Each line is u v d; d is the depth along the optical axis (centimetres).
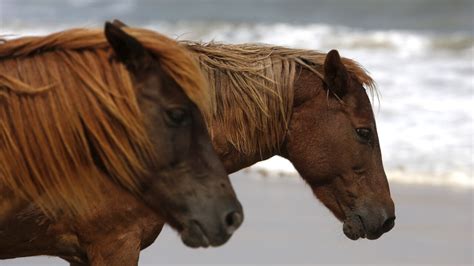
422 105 2422
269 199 1788
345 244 1539
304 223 1644
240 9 4525
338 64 1007
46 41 735
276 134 1017
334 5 4572
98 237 932
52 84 712
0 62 729
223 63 999
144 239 974
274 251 1490
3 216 759
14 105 710
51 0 4688
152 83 714
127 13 4419
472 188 1883
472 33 3922
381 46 3434
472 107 2406
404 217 1705
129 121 702
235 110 994
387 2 4553
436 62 3058
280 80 1012
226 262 1432
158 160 712
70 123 705
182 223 723
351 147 1021
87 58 720
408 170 1983
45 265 1380
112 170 714
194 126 725
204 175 725
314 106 1021
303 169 1033
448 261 1466
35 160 711
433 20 4228
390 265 1441
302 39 3584
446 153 2078
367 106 1034
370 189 1030
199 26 3934
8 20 4047
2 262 1391
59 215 782
